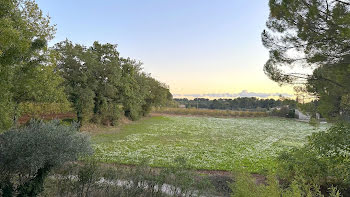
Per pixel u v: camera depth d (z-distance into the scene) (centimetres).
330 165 685
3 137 636
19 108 1262
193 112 5659
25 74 1009
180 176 698
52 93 1331
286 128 3319
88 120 2508
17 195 566
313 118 815
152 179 679
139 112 4006
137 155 1424
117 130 2584
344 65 598
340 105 674
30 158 570
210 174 1039
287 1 643
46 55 1134
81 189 631
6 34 612
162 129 2897
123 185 679
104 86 2352
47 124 705
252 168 1155
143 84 3522
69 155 642
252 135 2578
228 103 8350
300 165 743
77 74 2041
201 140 2153
